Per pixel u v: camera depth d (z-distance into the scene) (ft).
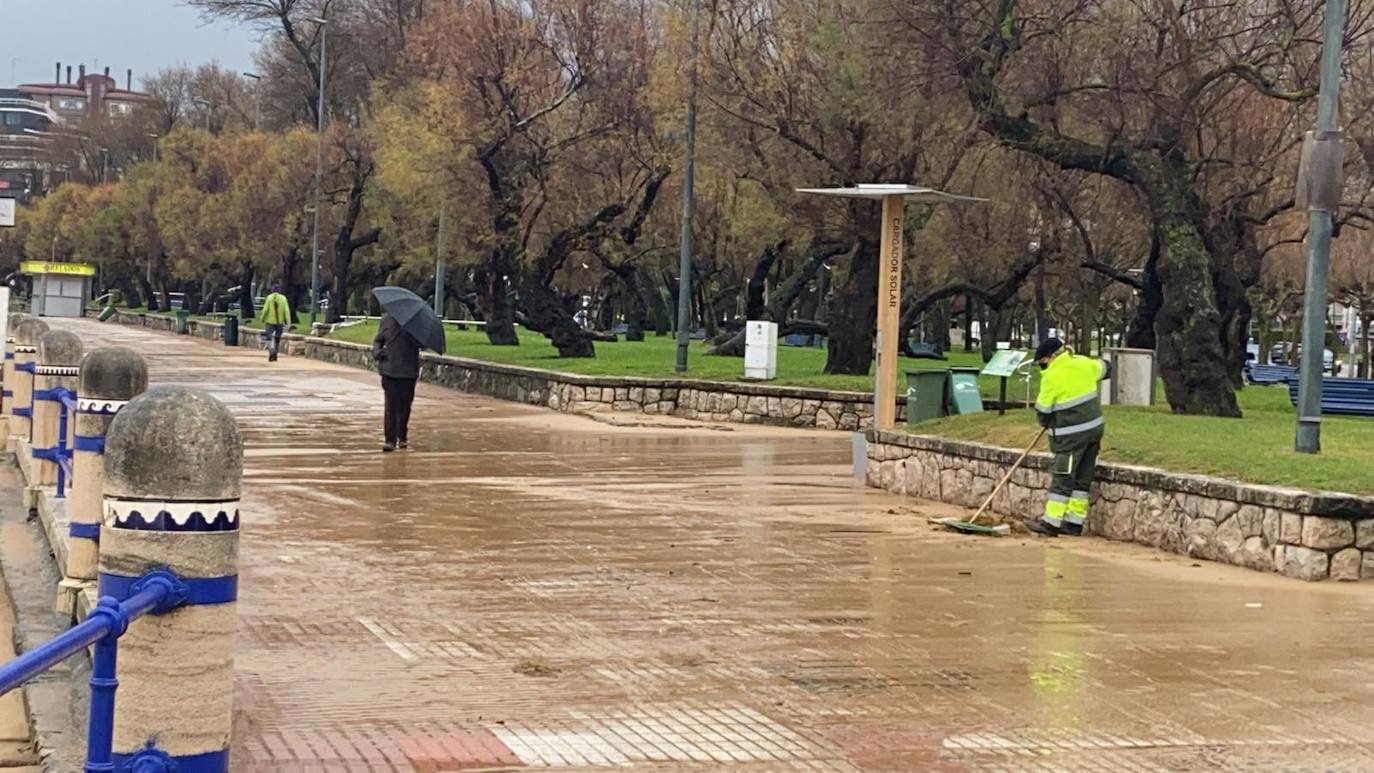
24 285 348.79
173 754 14.24
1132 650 26.84
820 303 192.03
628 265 139.13
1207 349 60.03
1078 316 168.35
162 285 296.10
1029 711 22.52
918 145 86.43
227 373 121.29
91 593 26.55
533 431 75.72
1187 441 44.57
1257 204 95.71
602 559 35.73
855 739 20.88
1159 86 73.77
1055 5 73.56
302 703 22.06
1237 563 36.73
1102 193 102.12
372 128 158.10
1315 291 42.22
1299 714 22.62
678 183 119.24
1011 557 37.58
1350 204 88.79
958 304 199.82
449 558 35.29
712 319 179.52
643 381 90.12
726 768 19.43
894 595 31.86
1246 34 78.79
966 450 48.03
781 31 89.97
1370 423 58.49
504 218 111.14
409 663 24.75
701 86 93.50
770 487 52.85
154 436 14.14
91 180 323.37
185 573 14.23
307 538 37.76
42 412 42.88
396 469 55.47
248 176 198.59
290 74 216.95
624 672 24.52
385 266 196.13
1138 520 40.47
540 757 19.69
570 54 107.55
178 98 285.84
